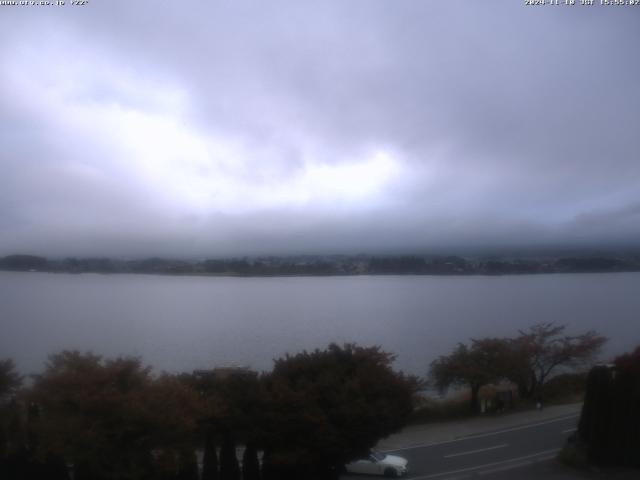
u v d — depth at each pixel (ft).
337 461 70.90
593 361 148.25
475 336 271.90
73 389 59.36
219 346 241.35
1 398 70.54
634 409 82.07
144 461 58.95
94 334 283.18
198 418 62.49
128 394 59.26
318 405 69.10
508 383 147.23
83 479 60.08
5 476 60.54
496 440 99.19
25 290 595.06
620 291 613.11
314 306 451.94
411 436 102.17
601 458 82.43
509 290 639.76
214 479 65.41
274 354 219.41
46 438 57.06
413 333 288.92
